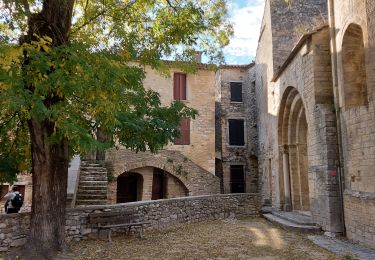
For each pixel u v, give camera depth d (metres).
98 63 6.52
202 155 22.31
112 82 6.48
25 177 16.48
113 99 6.70
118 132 8.65
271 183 18.14
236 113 25.55
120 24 8.88
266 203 18.12
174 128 9.13
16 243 8.05
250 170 24.94
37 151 7.86
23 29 7.41
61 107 6.20
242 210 16.30
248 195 16.67
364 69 9.83
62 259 7.57
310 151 11.85
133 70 7.84
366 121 8.68
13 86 5.50
